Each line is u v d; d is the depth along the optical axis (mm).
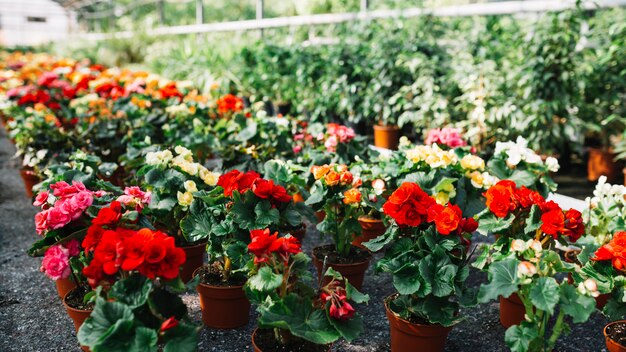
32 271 3471
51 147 4754
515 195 2498
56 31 27109
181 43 11141
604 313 2328
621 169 5367
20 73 8523
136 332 1801
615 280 2285
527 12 5691
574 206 4039
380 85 5895
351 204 2941
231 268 2707
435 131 3871
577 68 4867
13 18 26922
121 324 1800
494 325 2824
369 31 6809
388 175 3424
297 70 6719
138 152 4117
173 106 5188
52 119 5000
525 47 4934
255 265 2180
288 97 7207
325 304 2043
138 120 5066
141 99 5512
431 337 2344
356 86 6336
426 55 6094
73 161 3555
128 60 13195
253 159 4250
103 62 13031
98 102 5605
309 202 2973
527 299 2121
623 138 4926
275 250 2049
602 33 4977
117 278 2053
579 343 2656
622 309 2285
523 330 2057
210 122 5328
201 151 4590
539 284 1994
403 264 2352
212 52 9352
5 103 6344
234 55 8602
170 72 9688
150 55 12023
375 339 2666
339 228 3061
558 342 2664
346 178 2965
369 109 6184
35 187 3168
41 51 18328
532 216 2479
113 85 6020
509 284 2051
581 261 2645
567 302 1965
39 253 2498
